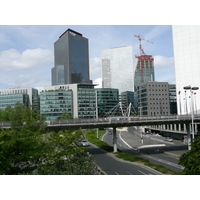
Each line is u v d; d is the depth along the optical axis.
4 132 27.75
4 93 172.62
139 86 165.38
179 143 83.38
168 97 156.75
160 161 49.22
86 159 30.22
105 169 40.78
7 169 25.67
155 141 91.06
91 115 162.25
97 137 105.50
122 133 127.88
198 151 25.19
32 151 27.36
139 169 40.22
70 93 156.62
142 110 160.25
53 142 33.72
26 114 44.81
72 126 54.41
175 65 117.31
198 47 111.25
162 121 60.28
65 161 28.48
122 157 51.94
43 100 153.25
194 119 62.25
